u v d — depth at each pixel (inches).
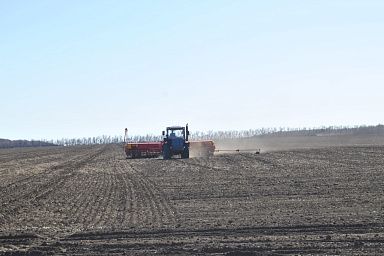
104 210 1017.5
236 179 1504.7
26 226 868.0
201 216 903.7
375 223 779.4
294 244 660.7
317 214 879.1
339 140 5201.8
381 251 611.8
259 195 1152.8
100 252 652.1
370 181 1327.5
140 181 1571.1
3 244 722.2
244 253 617.0
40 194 1327.5
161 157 2972.4
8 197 1294.3
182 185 1405.0
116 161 2699.3
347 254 601.9
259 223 814.5
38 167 2433.6
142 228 804.0
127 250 657.6
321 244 657.0
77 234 773.3
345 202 1000.9
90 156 3437.5
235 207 993.5
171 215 925.2
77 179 1723.7
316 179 1424.7
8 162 2972.4
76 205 1103.0
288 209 946.1
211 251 637.3
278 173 1636.3
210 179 1533.0
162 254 629.6
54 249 675.4
